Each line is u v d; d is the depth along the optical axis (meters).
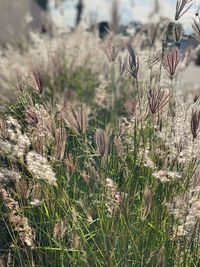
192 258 0.79
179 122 0.82
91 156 0.91
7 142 0.79
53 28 1.88
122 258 0.76
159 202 0.82
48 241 0.88
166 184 0.82
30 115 0.79
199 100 0.84
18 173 0.79
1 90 1.23
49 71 1.61
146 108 0.89
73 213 0.78
